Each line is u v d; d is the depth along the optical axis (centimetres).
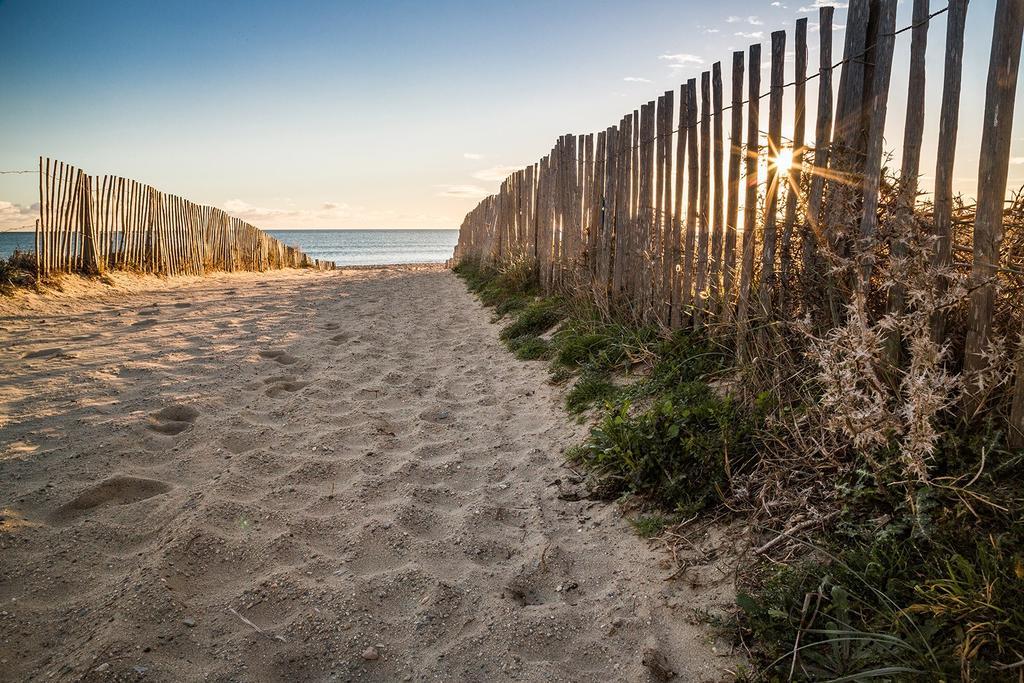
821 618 192
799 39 337
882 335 256
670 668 196
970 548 194
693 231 443
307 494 310
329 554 258
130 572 234
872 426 216
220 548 250
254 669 192
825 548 219
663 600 227
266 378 515
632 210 534
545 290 798
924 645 170
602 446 331
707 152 425
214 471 332
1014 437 221
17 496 296
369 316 880
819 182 318
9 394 460
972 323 239
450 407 457
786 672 182
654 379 405
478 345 659
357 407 446
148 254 1315
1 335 678
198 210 1549
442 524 287
